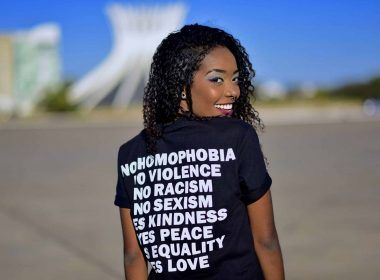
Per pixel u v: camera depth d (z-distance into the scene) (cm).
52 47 5638
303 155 1404
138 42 7219
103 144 1933
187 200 214
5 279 594
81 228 788
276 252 216
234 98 226
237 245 213
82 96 6019
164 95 225
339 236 693
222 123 219
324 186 998
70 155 1639
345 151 1447
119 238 734
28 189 1105
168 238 215
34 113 5341
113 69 6869
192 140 218
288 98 6506
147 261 233
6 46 5472
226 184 213
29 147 1916
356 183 1013
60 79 5722
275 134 1997
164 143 221
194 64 222
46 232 775
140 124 3016
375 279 554
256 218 216
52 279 591
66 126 3017
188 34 225
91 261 645
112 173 1276
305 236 699
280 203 879
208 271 213
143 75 6819
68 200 984
